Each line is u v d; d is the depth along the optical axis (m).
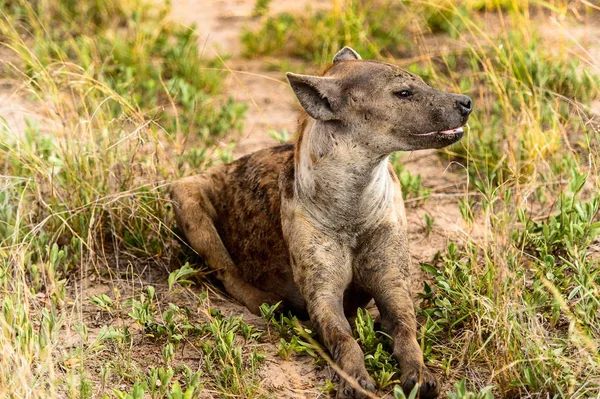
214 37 16.48
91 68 13.48
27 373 7.82
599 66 13.70
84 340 8.59
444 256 10.38
